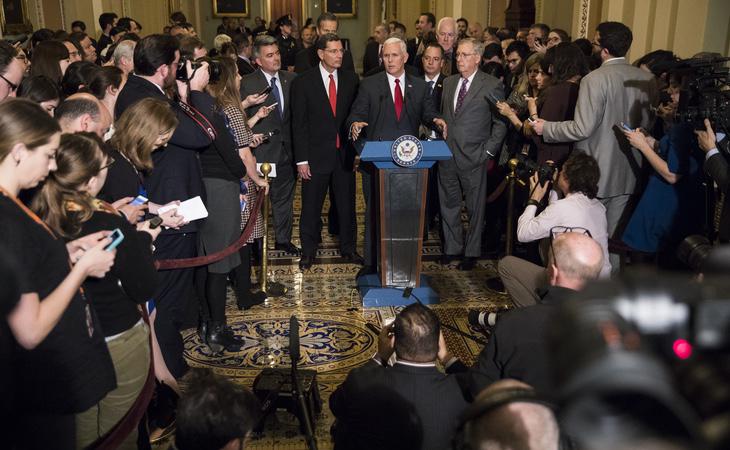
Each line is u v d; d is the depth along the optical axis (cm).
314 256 593
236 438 180
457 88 554
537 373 235
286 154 602
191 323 451
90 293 250
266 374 364
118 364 259
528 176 508
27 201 242
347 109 561
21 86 411
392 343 288
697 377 50
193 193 381
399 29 958
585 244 257
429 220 657
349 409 238
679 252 267
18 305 198
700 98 362
